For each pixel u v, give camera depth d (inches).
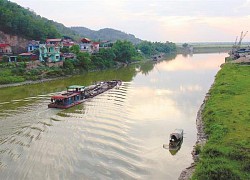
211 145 1316.4
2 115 2044.8
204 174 1060.5
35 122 1899.6
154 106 2374.5
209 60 7022.6
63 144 1540.4
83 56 4544.8
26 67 3826.3
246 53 5994.1
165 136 1690.5
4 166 1288.1
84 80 3732.8
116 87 3216.0
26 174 1222.9
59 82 3548.2
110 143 1567.4
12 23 5580.7
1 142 1555.1
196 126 1861.5
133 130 1784.0
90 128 1800.0
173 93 2903.5
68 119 1979.6
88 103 2460.6
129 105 2396.7
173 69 5064.0
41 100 2527.1
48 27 6609.3
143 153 1456.7
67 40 6555.1
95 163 1332.4
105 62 5103.3
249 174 1037.8
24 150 1457.9
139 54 7391.7
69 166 1298.0
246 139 1341.0
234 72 3531.0
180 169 1300.4
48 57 4355.3
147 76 4153.5
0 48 4658.0
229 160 1137.4
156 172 1268.5
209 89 3004.4
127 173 1250.6
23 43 5644.7
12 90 2992.1
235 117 1697.8
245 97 2197.3
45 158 1373.0
